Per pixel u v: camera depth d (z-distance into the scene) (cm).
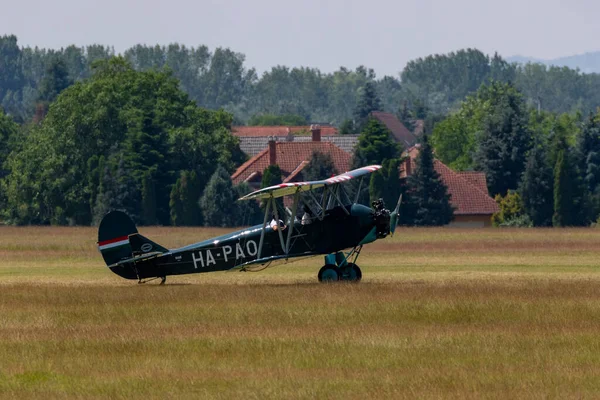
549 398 4447
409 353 5466
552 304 7162
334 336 5984
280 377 4928
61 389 4772
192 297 7938
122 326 6550
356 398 4497
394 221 9162
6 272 11506
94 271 11619
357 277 9225
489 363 5188
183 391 4684
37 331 6400
